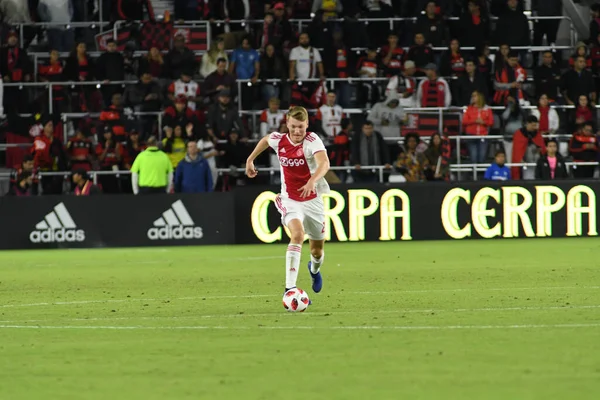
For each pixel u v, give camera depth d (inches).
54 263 2549.2
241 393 797.9
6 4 4052.7
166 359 973.2
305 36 3713.1
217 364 940.0
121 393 806.5
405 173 3336.6
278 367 916.6
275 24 3767.2
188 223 3134.8
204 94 3595.0
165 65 3722.9
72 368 930.7
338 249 2832.2
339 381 842.8
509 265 2197.3
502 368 895.1
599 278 1857.8
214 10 4003.4
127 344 1077.8
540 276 1915.6
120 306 1488.7
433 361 935.7
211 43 3831.2
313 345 1045.2
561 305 1395.2
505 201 3120.1
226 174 3474.4
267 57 3710.6
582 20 4200.3
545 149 3405.5
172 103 3479.3
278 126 3516.2
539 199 3120.1
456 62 3745.1
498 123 3673.7
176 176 3260.3
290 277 1358.3
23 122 3673.7
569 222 3134.8
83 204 3125.0
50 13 4097.0
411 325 1195.3
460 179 3535.9
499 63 3708.2
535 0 4170.8
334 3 3956.7
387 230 3105.3
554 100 3769.7
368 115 3567.9
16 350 1047.0
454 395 776.9
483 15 3922.2
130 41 3868.1
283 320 1263.5
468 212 3115.2
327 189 1437.0
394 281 1849.2
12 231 3120.1
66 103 3745.1
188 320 1283.2
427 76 3663.9
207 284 1859.0
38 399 788.0
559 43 4188.0
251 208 3132.4
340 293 1625.2
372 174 3395.7
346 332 1140.5
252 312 1366.9
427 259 2420.0
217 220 3134.8
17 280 2046.0
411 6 4042.8
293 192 1419.8
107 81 3732.8
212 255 2709.2
